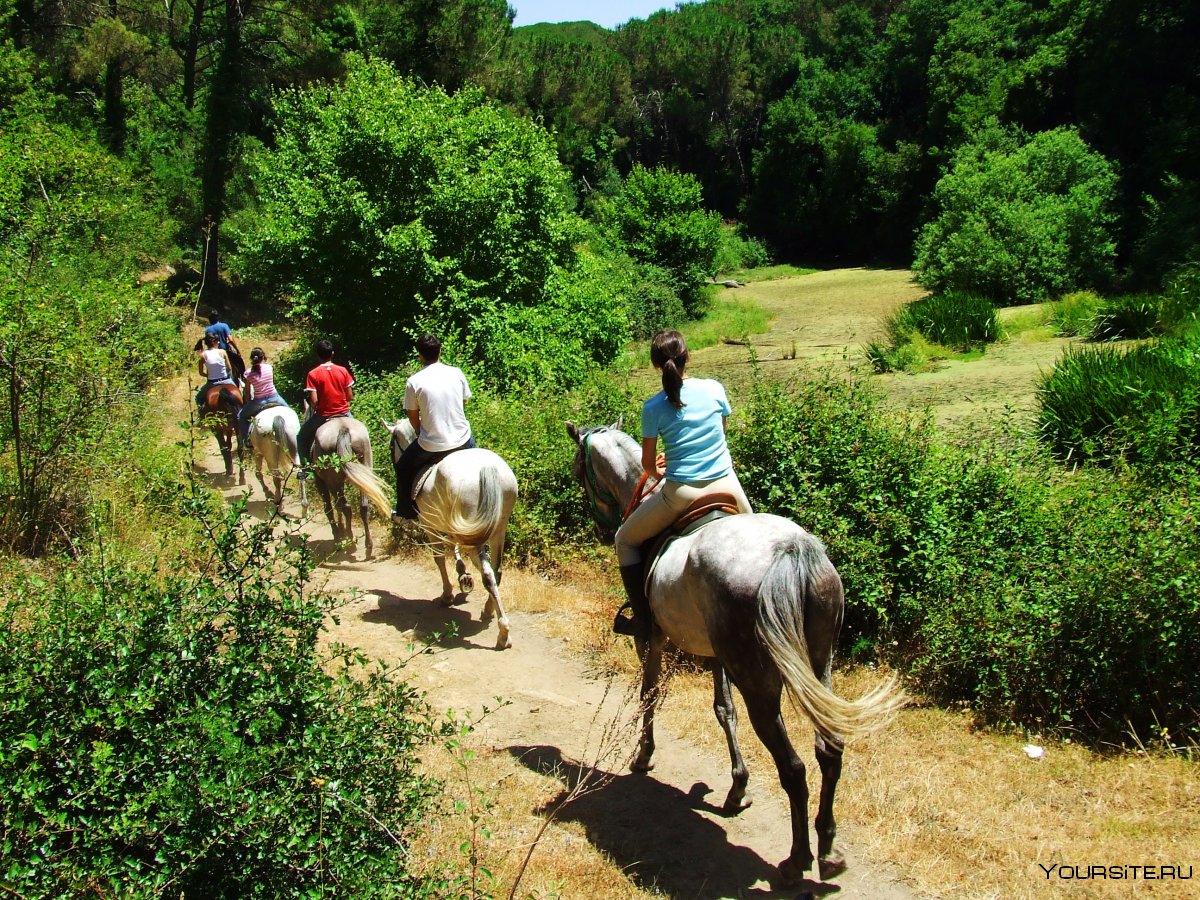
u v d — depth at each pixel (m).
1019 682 6.04
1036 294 28.25
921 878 4.43
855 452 7.68
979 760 5.50
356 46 38.16
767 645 3.99
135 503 8.17
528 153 19.89
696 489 4.87
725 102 77.31
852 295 39.12
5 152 13.61
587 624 7.86
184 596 4.02
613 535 6.09
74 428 8.13
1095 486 7.35
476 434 10.68
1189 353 11.88
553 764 5.63
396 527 10.46
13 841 3.17
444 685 6.76
